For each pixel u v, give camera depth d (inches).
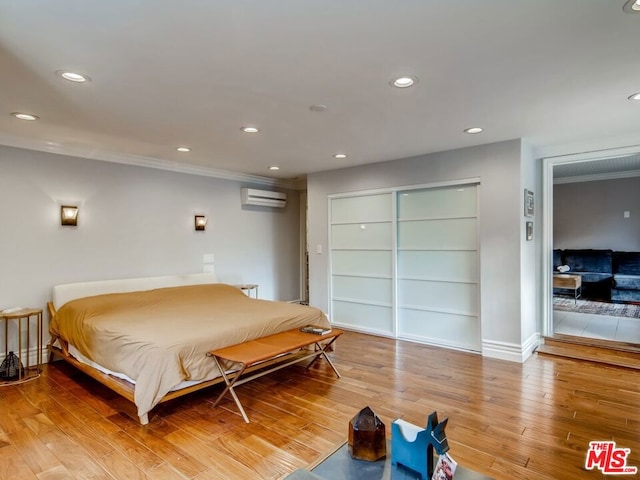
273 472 80.4
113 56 80.2
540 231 172.7
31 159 148.8
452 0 61.7
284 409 110.5
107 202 170.4
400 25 69.3
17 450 88.8
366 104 109.9
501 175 153.4
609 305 258.4
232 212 225.1
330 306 216.1
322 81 93.8
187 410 110.1
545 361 151.3
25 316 136.0
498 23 68.8
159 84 94.8
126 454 87.0
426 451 55.1
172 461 84.4
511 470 80.1
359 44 76.0
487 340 157.9
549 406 110.7
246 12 64.6
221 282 217.9
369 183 196.1
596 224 295.1
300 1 61.4
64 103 107.3
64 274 157.5
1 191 141.9
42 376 137.7
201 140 148.7
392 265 189.6
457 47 77.5
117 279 172.7
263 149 164.1
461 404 112.5
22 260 146.8
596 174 289.3
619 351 160.6
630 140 146.9
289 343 122.7
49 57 80.4
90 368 124.3
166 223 192.5
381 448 60.4
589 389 123.0
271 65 85.0
